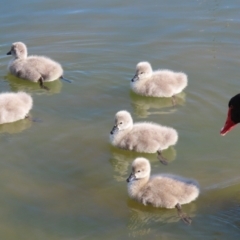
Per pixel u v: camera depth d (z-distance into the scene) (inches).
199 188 348.2
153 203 339.3
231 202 340.2
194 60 518.9
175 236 313.4
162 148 396.5
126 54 533.0
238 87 470.3
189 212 333.4
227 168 374.3
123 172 375.2
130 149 397.7
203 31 568.4
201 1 629.9
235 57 520.4
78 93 474.3
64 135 414.0
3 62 534.6
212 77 487.8
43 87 486.6
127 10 617.6
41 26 589.9
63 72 506.6
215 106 446.0
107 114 441.1
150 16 601.6
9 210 337.1
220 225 321.1
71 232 318.3
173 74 471.2
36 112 446.0
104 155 393.1
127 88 481.7
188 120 430.6
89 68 512.7
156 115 440.1
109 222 327.0
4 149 398.9
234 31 565.0
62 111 446.6
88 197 348.8
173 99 459.8
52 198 347.6
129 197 348.8
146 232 317.4
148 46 545.6
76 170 375.9
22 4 634.2
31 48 550.3
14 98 439.5
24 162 384.2
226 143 401.4
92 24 590.6
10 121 431.5
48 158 388.2
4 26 590.9
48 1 641.6
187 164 381.4
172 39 557.0
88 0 642.8
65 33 574.2
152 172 374.9
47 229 321.1
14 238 314.7
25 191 354.0
